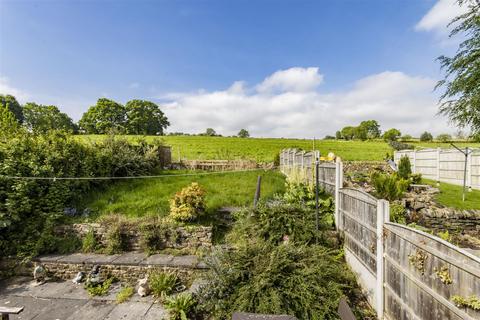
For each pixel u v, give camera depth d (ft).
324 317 10.57
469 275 5.84
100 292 14.83
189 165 41.39
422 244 7.76
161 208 21.89
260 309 10.50
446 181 34.01
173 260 16.58
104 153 28.25
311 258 12.85
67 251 18.30
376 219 11.34
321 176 23.20
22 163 20.62
